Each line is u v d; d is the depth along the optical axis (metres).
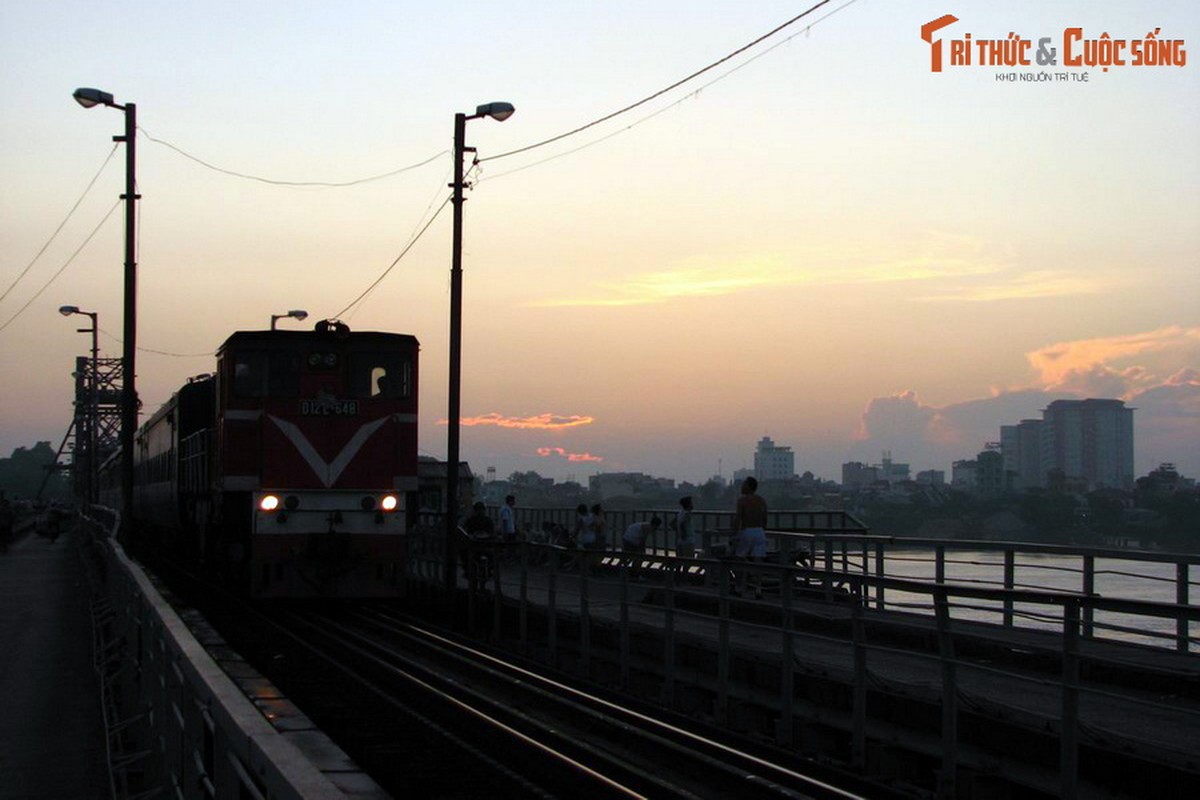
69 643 17.98
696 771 11.20
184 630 7.28
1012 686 12.01
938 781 10.02
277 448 23.06
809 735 12.32
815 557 20.44
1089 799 9.00
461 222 23.33
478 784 10.70
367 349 23.73
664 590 15.13
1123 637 15.71
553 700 14.48
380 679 16.58
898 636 15.34
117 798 8.80
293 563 22.83
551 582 18.05
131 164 25.83
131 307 26.08
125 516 24.61
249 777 4.46
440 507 40.41
